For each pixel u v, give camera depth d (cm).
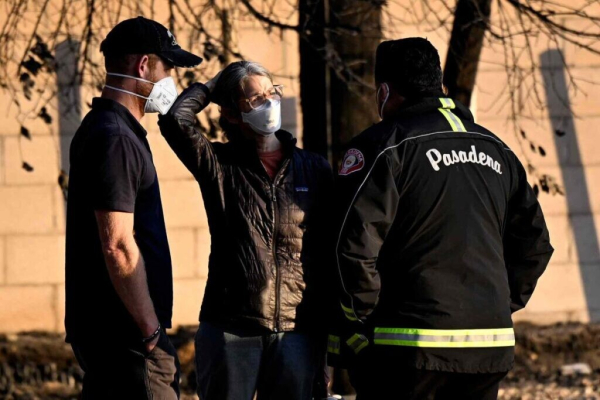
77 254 685
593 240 1638
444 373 670
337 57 1111
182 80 1276
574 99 1617
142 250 687
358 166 668
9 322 1578
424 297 666
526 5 1284
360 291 659
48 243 1578
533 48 1595
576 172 1630
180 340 1524
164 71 715
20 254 1575
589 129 1625
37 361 1536
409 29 1527
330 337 720
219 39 1236
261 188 715
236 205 712
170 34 723
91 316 682
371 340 678
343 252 655
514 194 727
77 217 683
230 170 718
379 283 662
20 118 1541
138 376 680
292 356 715
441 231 672
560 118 1620
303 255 718
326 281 730
